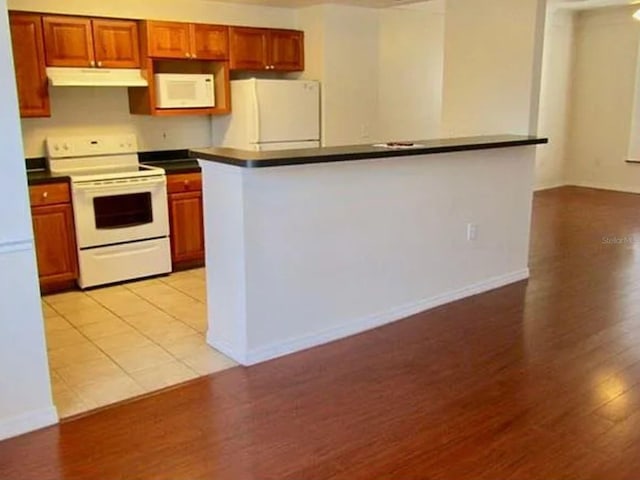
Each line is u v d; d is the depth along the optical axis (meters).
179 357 3.39
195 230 5.18
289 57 5.91
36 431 2.63
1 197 2.44
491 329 3.79
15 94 2.42
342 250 3.62
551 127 9.08
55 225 4.45
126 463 2.39
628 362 3.27
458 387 3.01
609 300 4.32
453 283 4.36
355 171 3.58
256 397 2.92
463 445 2.49
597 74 8.97
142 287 4.70
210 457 2.42
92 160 5.08
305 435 2.58
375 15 6.17
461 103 5.20
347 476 2.29
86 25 4.65
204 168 3.34
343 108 6.08
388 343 3.59
